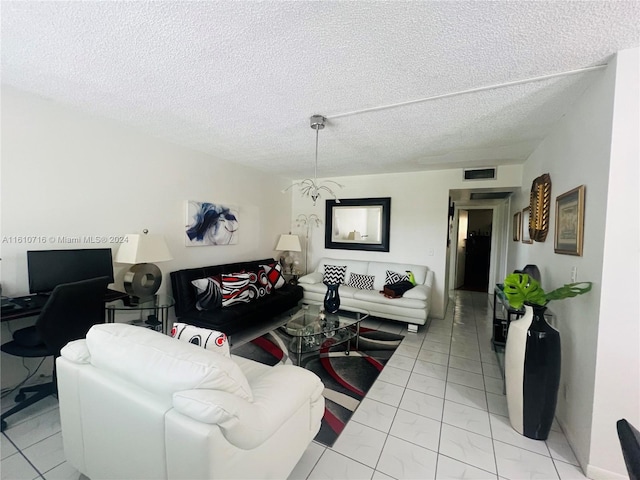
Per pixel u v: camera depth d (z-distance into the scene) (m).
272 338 3.32
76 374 1.29
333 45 1.45
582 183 1.79
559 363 1.73
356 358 2.89
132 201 2.78
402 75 1.73
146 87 1.94
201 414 0.96
